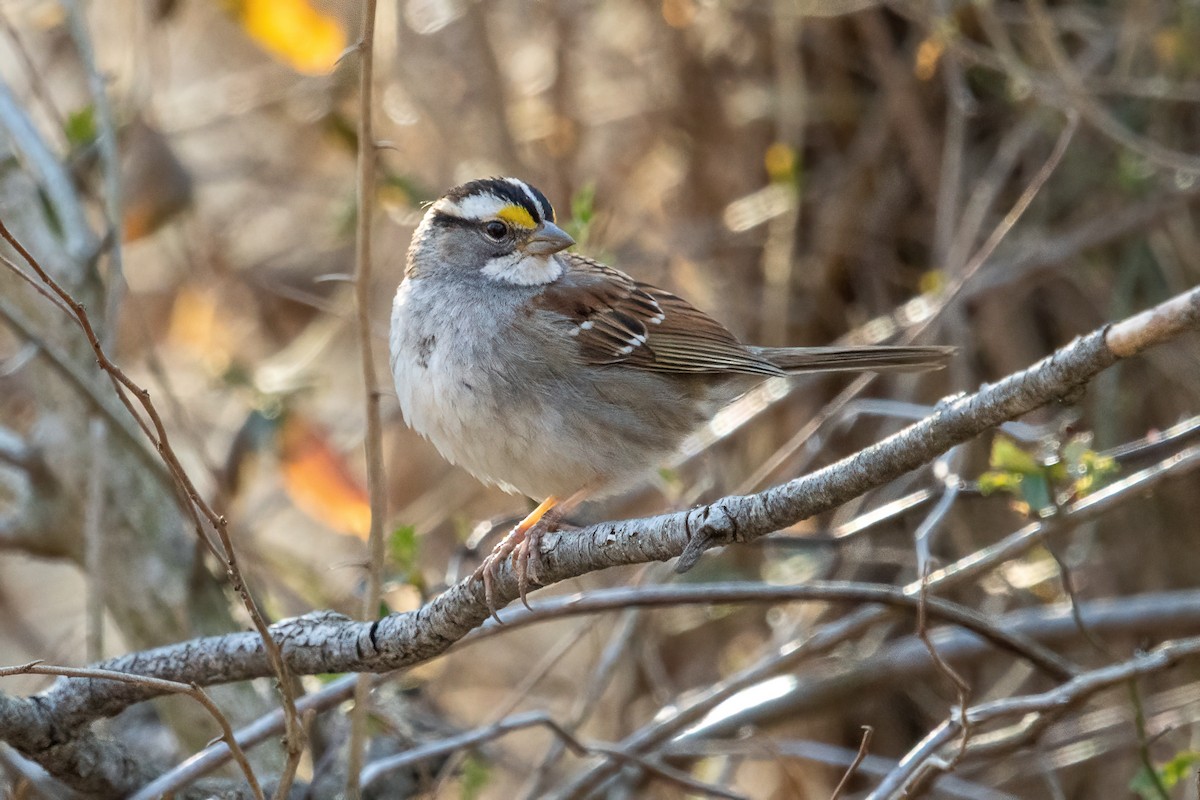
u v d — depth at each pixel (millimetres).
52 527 9422
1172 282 11195
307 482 11398
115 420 8773
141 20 12234
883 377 11508
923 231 11766
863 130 11781
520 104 12570
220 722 5824
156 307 13453
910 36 11500
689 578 11172
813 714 9930
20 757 7309
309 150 13766
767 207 11719
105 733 8445
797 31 11477
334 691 7387
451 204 8570
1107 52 11297
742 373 8805
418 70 12219
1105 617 9820
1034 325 11648
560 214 12148
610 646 10367
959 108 10422
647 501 11875
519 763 11445
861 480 5238
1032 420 11016
